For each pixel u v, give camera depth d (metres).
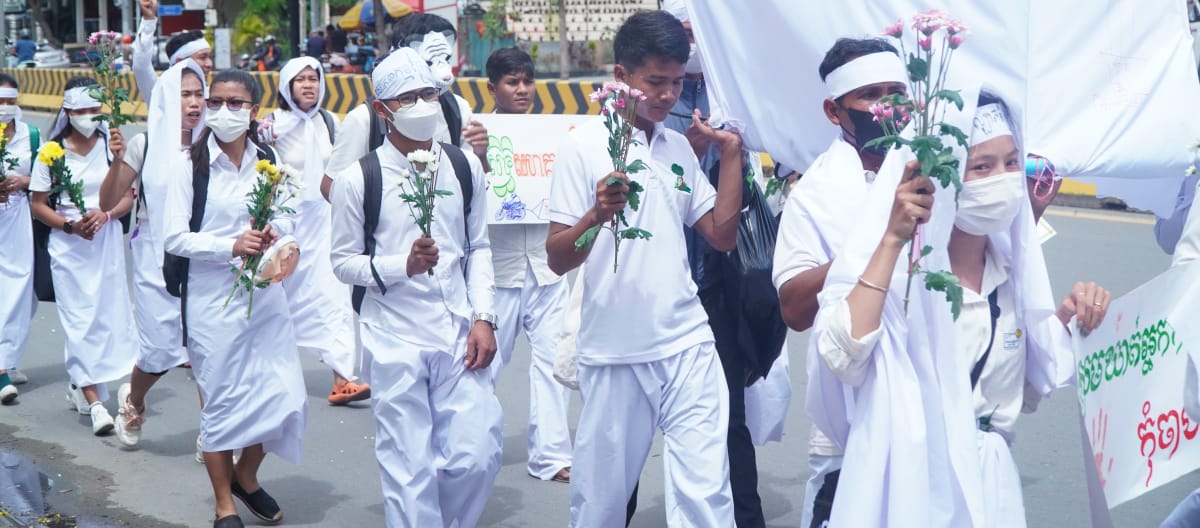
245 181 5.02
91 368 6.57
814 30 4.41
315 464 5.99
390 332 4.38
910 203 2.87
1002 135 3.10
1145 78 4.99
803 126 4.53
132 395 6.13
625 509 4.18
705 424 3.99
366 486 5.70
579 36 29.88
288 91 6.71
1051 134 4.91
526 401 7.02
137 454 6.12
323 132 6.86
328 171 5.55
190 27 37.12
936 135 3.00
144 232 6.01
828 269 3.19
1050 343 3.32
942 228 3.03
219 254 4.81
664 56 3.85
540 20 29.80
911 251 2.93
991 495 3.14
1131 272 9.90
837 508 3.05
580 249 3.84
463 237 4.49
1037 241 3.22
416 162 4.18
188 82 5.93
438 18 5.64
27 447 6.21
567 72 27.92
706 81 4.59
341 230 4.38
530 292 5.87
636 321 3.96
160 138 5.86
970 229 3.18
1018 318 3.27
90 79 6.86
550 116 6.09
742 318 4.45
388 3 28.25
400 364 4.34
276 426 4.91
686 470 3.98
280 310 4.97
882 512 3.01
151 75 6.96
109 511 5.35
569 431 6.38
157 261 5.92
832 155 3.37
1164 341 3.26
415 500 4.35
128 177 6.37
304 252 6.80
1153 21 4.99
